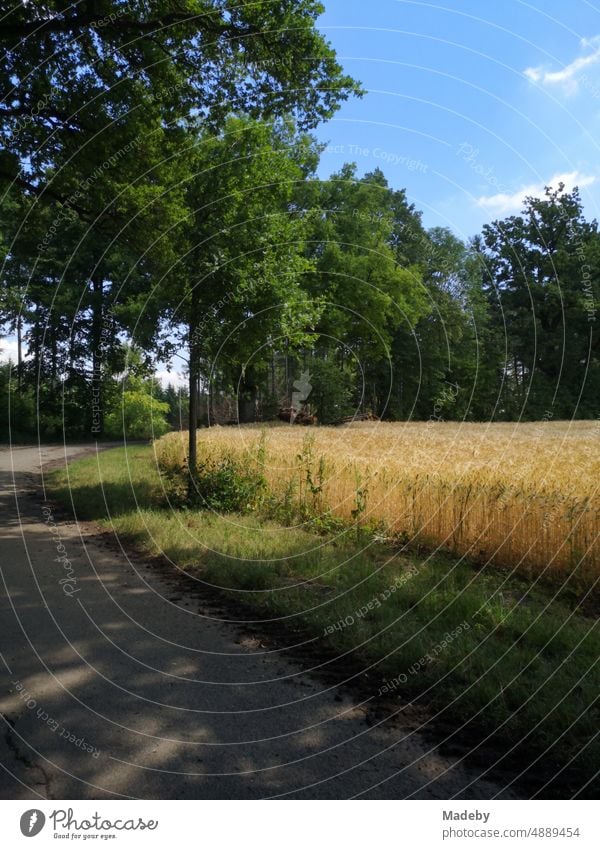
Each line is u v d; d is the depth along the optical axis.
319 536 8.34
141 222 11.20
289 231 10.91
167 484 12.60
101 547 7.63
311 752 2.99
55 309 34.72
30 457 22.94
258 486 10.73
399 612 5.12
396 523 8.46
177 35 10.52
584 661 3.98
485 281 46.19
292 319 10.78
